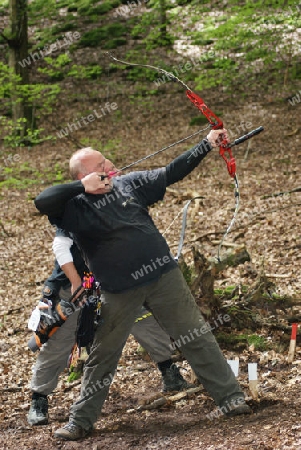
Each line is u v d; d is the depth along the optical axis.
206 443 4.40
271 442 4.21
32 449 4.73
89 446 4.66
